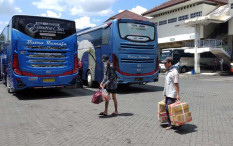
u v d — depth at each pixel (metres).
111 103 9.12
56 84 10.51
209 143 4.55
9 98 10.50
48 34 10.30
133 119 6.53
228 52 27.05
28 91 12.94
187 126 5.76
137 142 4.70
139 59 12.03
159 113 5.75
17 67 9.74
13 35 9.70
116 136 5.08
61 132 5.44
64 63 10.66
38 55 10.09
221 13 27.31
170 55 28.36
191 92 12.18
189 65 29.20
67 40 10.73
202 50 25.58
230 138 4.83
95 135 5.18
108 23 11.96
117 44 11.47
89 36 14.36
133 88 14.05
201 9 29.97
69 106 8.56
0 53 15.27
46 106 8.59
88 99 10.15
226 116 6.75
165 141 4.72
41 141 4.86
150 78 12.45
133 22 11.94
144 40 12.18
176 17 34.00
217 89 13.43
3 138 5.09
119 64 11.53
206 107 8.10
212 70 30.30
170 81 5.38
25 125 6.08
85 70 15.01
